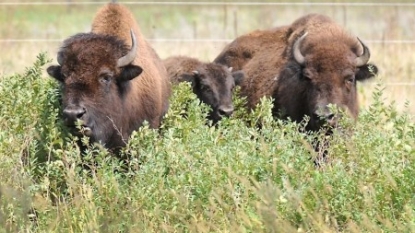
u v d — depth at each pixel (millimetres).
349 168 32625
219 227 28812
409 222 28875
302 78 43062
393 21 81875
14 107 35312
